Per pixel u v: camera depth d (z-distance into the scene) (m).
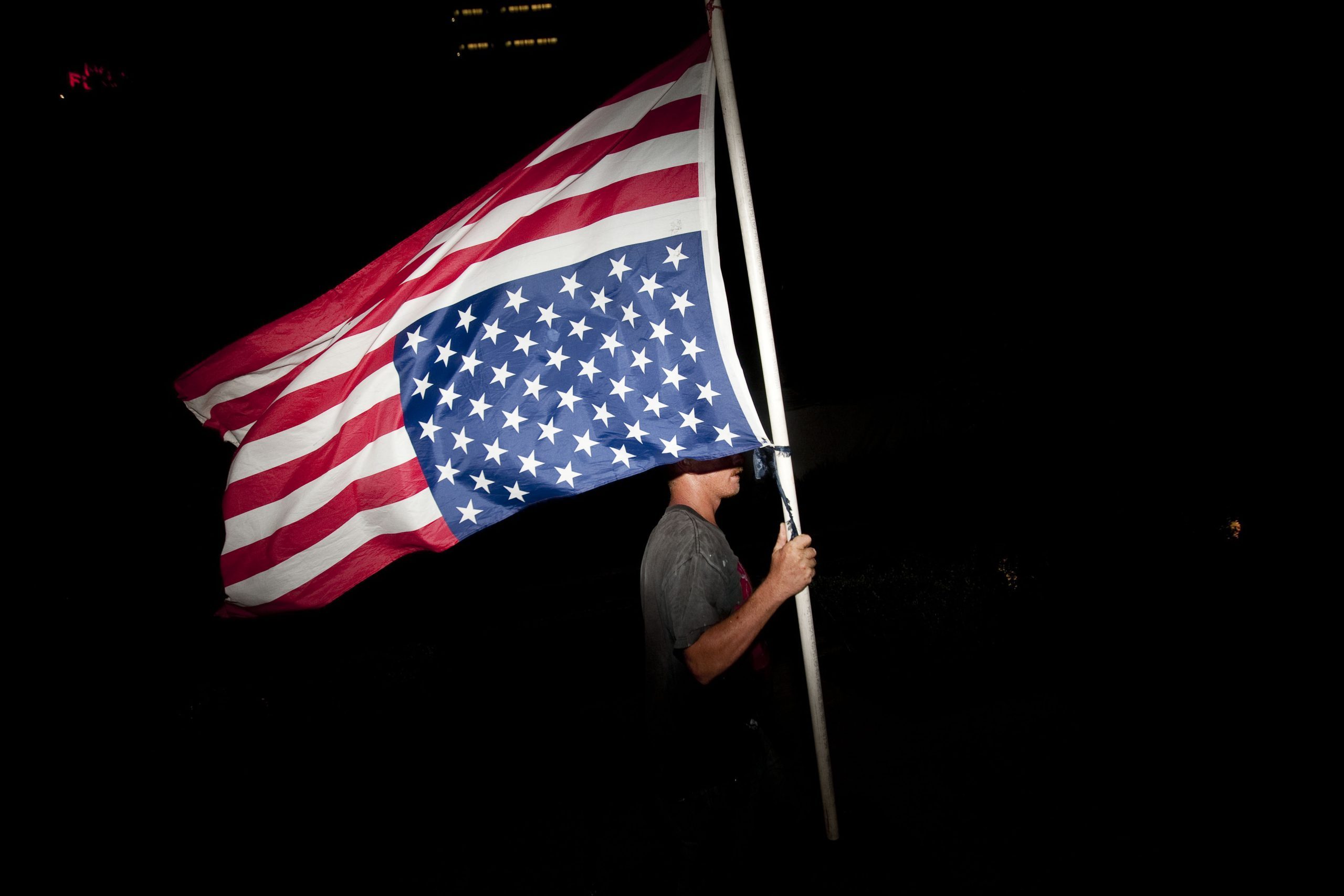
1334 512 5.67
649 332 2.65
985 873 2.99
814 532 11.59
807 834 3.28
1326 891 2.63
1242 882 2.74
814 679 2.71
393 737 5.33
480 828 4.21
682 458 2.57
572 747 5.18
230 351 3.06
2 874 4.36
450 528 2.75
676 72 2.95
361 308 3.14
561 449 2.67
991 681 4.53
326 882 3.90
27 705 6.57
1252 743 3.57
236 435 3.16
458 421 2.72
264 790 4.84
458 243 2.88
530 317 2.74
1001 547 5.76
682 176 2.74
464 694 5.95
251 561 2.85
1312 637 4.35
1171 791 3.33
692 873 2.50
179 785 4.96
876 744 4.21
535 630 8.92
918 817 3.42
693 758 2.45
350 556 2.86
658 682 2.48
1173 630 4.76
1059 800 3.40
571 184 2.86
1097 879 2.88
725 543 2.53
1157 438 8.05
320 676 5.86
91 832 4.65
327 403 2.84
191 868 4.20
